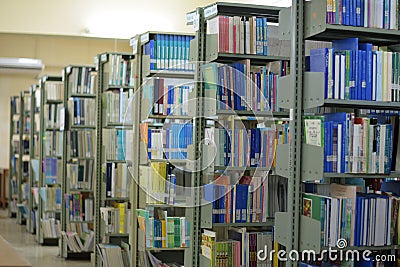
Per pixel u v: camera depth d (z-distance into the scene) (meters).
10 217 14.14
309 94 4.36
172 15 10.68
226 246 5.46
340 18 4.32
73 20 10.40
